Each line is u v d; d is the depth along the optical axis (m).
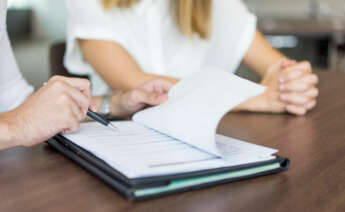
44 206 0.53
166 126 0.75
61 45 1.50
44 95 0.73
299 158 0.73
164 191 0.55
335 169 0.68
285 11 5.20
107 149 0.65
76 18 1.41
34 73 5.81
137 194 0.53
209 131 0.65
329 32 3.44
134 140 0.71
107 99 1.08
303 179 0.63
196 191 0.57
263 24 3.87
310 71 1.15
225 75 0.78
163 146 0.68
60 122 0.73
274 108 1.10
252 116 1.06
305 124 0.98
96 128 0.81
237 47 1.66
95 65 1.40
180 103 0.78
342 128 0.94
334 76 1.61
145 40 1.52
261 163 0.63
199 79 0.83
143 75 1.33
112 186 0.58
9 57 1.13
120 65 1.36
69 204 0.53
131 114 1.03
